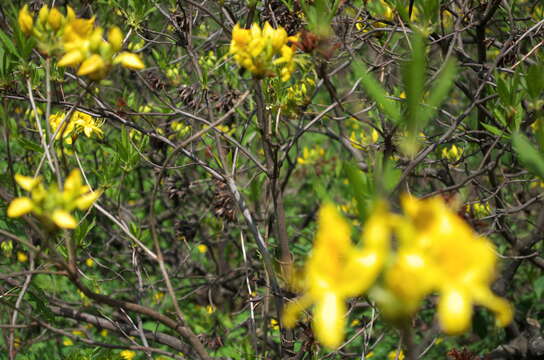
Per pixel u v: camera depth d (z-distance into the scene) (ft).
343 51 8.82
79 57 4.73
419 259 2.82
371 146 9.06
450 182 10.28
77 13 11.29
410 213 2.90
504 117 7.48
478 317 12.78
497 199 10.11
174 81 12.59
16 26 6.36
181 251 16.53
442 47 9.43
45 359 11.92
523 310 13.79
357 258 2.86
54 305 11.03
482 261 2.83
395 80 10.89
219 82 11.78
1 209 9.57
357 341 13.10
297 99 8.16
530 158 4.29
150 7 9.90
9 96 7.46
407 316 2.82
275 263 8.24
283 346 8.48
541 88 5.63
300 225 16.87
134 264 9.99
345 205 14.89
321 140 17.62
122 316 10.80
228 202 10.02
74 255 5.22
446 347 14.24
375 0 9.01
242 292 13.53
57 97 8.00
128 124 8.29
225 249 16.24
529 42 11.60
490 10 8.93
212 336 11.82
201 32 13.21
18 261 13.34
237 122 11.98
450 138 8.98
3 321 11.47
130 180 12.52
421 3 6.47
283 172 17.26
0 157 12.69
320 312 2.96
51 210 4.46
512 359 11.53
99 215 14.08
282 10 9.25
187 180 13.43
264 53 5.42
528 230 12.74
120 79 13.64
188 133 12.45
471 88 12.02
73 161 11.51
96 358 10.01
